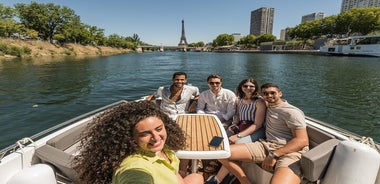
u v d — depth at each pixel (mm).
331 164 1934
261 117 2869
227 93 3697
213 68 25766
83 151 1335
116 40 92500
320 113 8305
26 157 1906
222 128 2566
